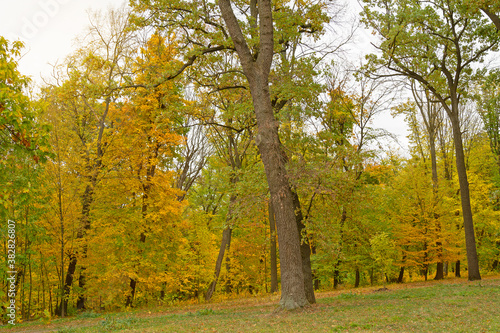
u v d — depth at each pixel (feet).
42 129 24.31
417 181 83.61
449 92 67.77
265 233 81.15
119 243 58.44
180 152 86.63
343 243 74.79
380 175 67.31
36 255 57.26
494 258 93.61
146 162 62.39
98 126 72.18
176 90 62.28
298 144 48.93
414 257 84.17
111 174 60.03
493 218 81.30
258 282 96.02
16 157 25.79
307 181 36.01
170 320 35.81
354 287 82.99
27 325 44.06
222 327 27.71
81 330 31.96
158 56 61.93
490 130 75.15
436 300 36.11
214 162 86.53
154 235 63.10
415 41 58.59
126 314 49.47
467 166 97.60
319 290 79.71
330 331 23.12
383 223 82.94
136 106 61.57
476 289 44.11
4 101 22.74
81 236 59.82
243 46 38.11
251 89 38.06
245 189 43.06
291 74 47.34
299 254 35.17
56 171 54.03
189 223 75.51
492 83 68.69
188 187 92.27
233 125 54.49
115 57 65.36
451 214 87.45
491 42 61.21
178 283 67.15
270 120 36.86
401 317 26.96
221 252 72.43
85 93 49.65
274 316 31.65
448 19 61.62
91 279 63.36
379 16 58.44
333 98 75.36
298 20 47.37
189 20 43.06
